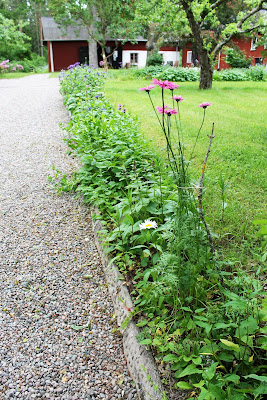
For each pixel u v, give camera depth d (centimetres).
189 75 1661
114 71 2005
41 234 360
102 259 308
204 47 1169
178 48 3152
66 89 996
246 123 696
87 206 407
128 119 550
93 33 2269
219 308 198
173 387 177
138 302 236
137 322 224
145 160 407
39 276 297
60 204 421
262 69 1817
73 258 320
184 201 210
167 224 248
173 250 231
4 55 3294
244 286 212
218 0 1098
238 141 567
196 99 1007
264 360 178
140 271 266
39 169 527
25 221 385
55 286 285
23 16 5400
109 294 271
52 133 713
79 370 212
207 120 723
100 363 216
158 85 216
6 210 409
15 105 1028
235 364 175
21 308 263
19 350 227
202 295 215
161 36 2212
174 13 1079
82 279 292
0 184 480
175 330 204
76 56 2906
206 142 562
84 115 600
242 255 265
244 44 2712
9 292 279
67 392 198
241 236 293
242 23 1168
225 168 445
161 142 565
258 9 1083
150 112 794
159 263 239
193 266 212
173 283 205
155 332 209
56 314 256
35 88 1448
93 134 464
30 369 213
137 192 312
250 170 439
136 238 281
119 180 371
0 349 227
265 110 848
